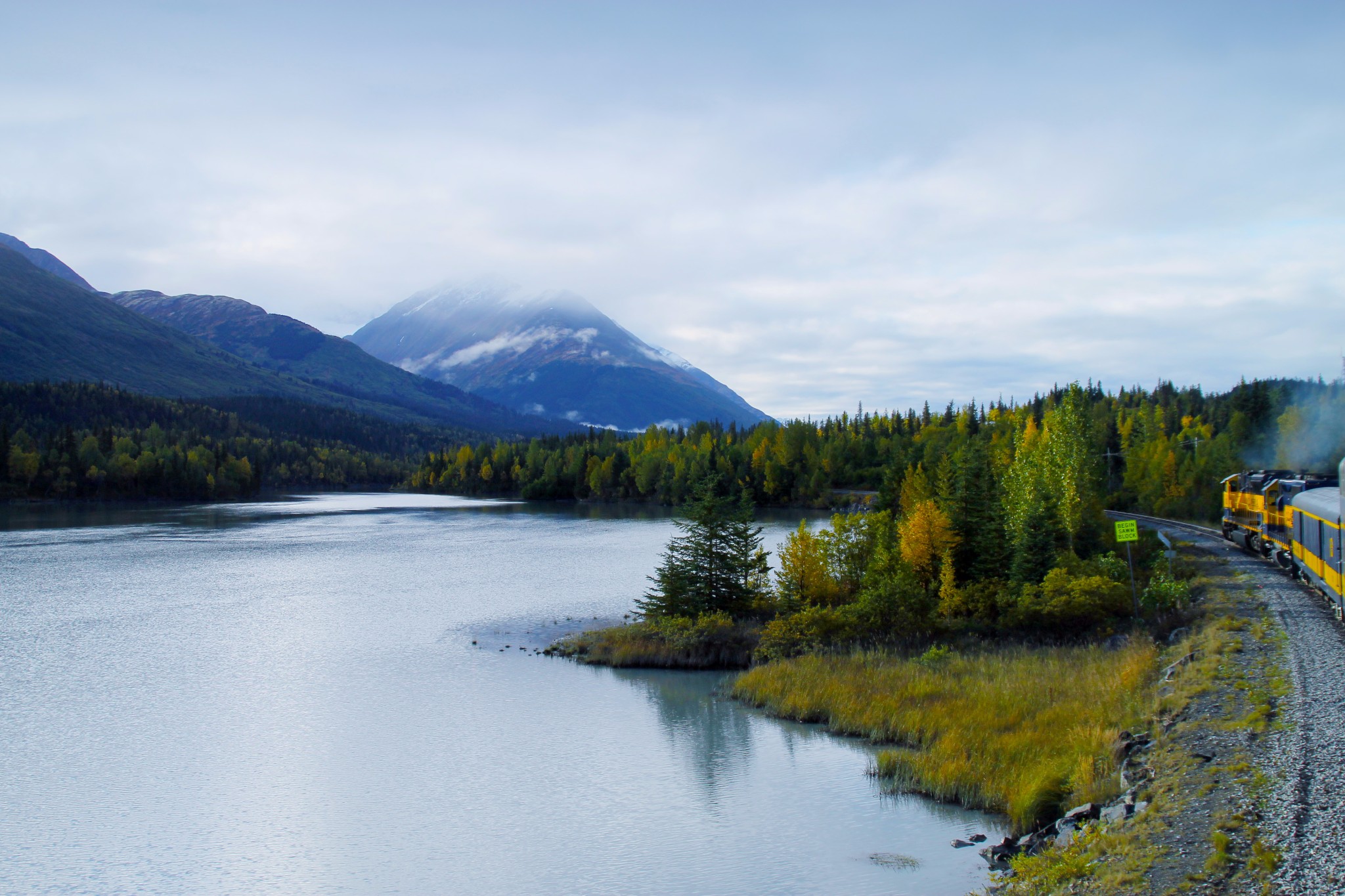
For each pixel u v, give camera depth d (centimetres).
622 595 7044
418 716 3803
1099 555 5119
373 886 2292
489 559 9500
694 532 5438
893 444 18038
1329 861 1347
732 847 2420
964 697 3391
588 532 12900
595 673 4556
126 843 2588
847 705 3509
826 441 19325
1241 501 5812
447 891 2253
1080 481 5950
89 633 5641
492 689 4238
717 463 18012
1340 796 1580
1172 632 3609
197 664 4816
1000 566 5100
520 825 2645
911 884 2112
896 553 5447
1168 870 1466
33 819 2770
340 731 3616
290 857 2472
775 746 3288
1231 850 1470
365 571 8538
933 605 4831
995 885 1966
